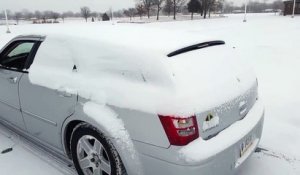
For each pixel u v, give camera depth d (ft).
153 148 7.77
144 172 8.18
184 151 7.39
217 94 8.09
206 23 116.98
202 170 7.45
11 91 11.81
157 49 8.27
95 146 9.07
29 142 12.75
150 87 7.90
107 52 9.05
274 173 10.62
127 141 8.13
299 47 39.37
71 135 9.80
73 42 10.03
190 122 7.40
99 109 8.62
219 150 7.67
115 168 8.63
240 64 10.13
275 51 36.52
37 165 11.14
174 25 103.86
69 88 9.43
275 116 15.76
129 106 8.02
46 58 10.72
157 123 7.59
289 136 13.38
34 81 10.57
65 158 11.50
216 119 7.95
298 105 17.28
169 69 7.83
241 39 50.96
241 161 8.63
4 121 13.41
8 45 12.82
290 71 25.73
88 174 9.67
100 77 8.95
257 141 9.78
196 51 8.93
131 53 8.52
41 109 10.57
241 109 9.00
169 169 7.66
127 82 8.34
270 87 21.15
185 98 7.48
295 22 103.96
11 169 10.94
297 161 11.35
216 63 9.00
